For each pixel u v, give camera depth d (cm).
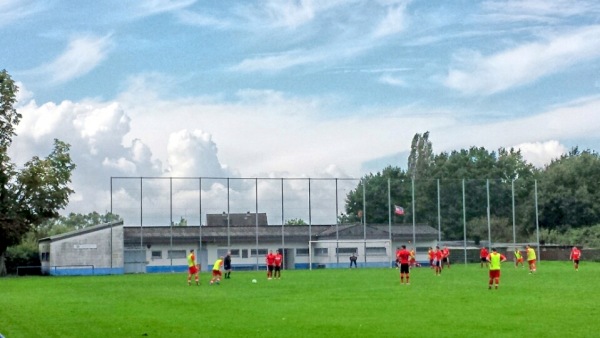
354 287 4766
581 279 5450
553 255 10306
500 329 2431
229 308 3331
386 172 14275
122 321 2850
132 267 9094
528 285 4716
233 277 6694
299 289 4650
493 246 10212
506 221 10481
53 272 8619
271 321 2759
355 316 2891
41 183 8656
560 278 5612
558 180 12550
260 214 12312
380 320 2734
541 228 12156
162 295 4297
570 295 3838
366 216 10494
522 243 10344
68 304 3747
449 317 2802
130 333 2475
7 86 8812
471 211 10500
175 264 9562
